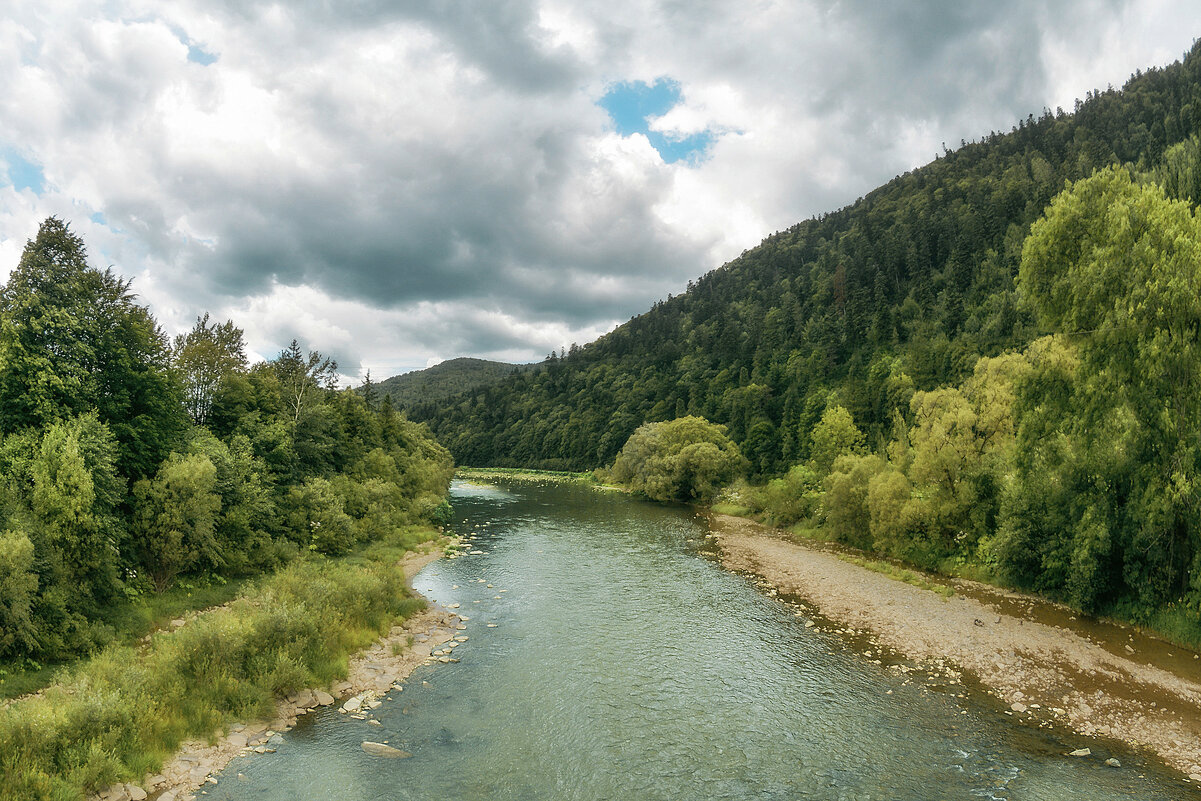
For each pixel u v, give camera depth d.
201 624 18.66
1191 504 23.70
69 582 20.56
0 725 12.53
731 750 16.30
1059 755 16.03
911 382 83.31
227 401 42.09
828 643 24.73
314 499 38.84
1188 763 15.64
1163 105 143.38
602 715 18.28
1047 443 30.20
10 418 22.62
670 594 32.31
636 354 195.88
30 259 24.09
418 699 19.12
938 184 183.25
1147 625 25.78
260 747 15.63
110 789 12.84
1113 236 26.91
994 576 34.47
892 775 15.08
